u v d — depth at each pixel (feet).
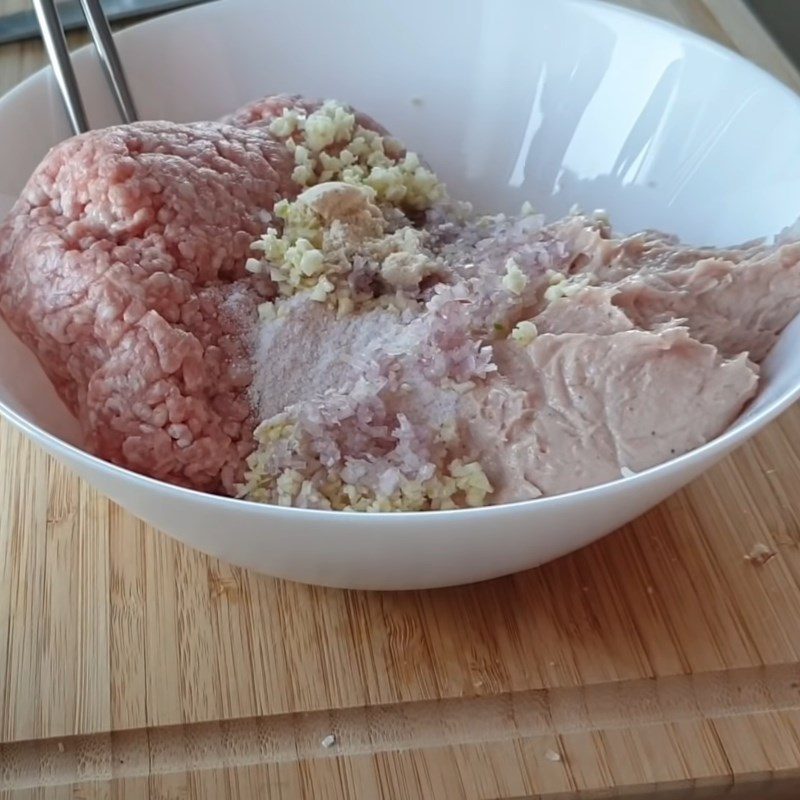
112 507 1.01
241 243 0.98
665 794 0.84
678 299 0.95
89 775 0.83
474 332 0.92
